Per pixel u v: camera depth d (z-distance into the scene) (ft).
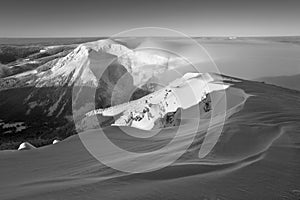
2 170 27.58
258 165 19.70
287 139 27.40
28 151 38.45
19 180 22.95
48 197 15.85
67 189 16.85
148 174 18.63
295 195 14.80
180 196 14.51
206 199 14.12
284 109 48.32
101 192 15.70
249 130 31.48
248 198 14.33
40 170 26.45
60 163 28.68
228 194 14.76
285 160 20.86
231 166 19.74
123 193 15.25
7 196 17.53
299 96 83.97
